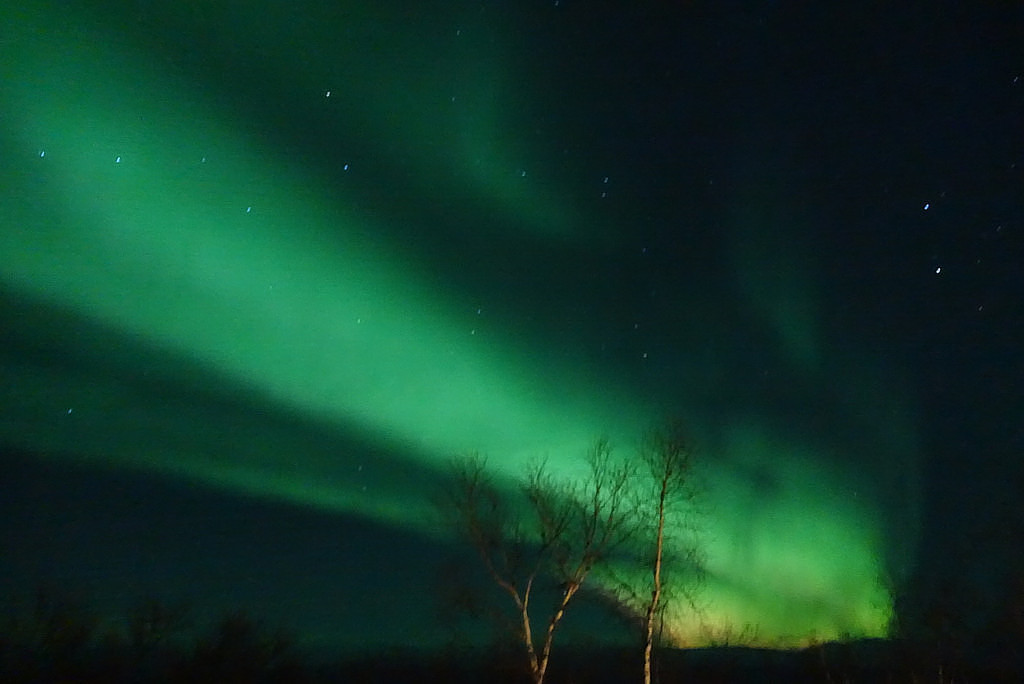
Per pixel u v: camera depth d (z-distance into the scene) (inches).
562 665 796.0
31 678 598.5
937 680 746.8
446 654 783.1
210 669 689.6
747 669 805.2
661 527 788.6
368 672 796.6
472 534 751.1
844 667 791.7
